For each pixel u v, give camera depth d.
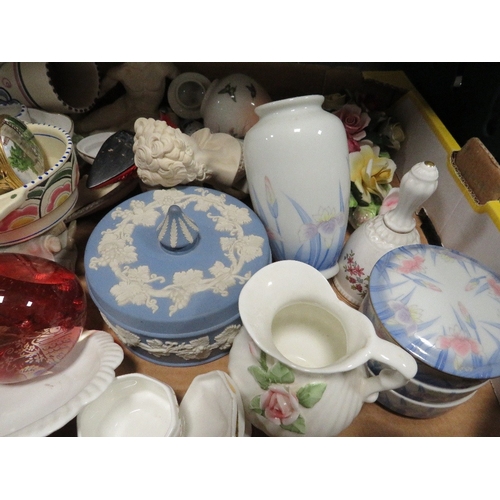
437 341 0.38
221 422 0.39
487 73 0.58
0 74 0.58
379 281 0.43
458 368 0.37
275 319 0.43
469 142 0.57
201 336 0.43
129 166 0.56
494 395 0.48
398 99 0.74
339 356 0.41
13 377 0.38
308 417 0.35
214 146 0.57
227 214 0.51
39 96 0.61
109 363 0.38
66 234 0.54
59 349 0.38
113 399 0.45
